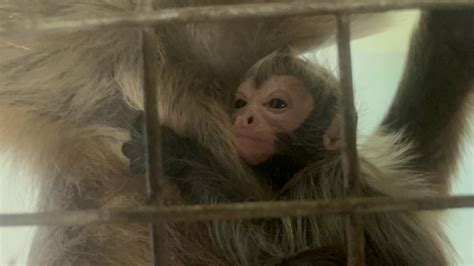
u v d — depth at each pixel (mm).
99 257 531
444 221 564
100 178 538
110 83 543
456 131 560
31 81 550
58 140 548
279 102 497
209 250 519
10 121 554
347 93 424
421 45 557
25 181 560
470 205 419
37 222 416
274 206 416
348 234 427
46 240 552
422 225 538
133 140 513
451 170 562
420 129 561
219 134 525
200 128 526
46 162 552
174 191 513
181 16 416
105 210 417
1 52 546
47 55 545
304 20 544
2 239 583
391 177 538
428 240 537
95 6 532
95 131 543
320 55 551
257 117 496
